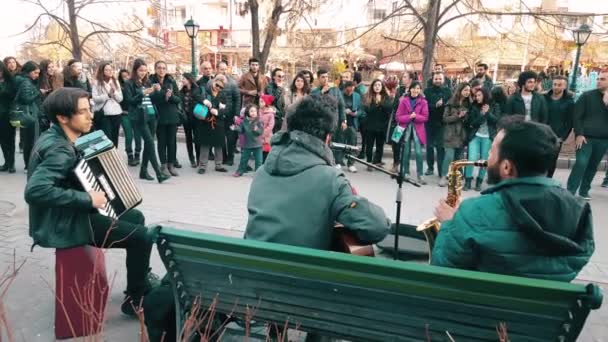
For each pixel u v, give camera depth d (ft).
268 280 6.74
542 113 22.56
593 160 22.47
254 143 25.81
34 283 12.14
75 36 53.01
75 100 9.11
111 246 9.29
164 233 6.97
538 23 42.11
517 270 6.07
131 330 10.06
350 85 28.73
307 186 7.52
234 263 6.81
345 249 7.59
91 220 9.28
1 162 28.78
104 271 9.31
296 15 43.11
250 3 43.09
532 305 5.39
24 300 11.24
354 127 28.45
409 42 44.09
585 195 23.04
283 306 6.88
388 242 9.84
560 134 23.07
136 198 10.16
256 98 29.09
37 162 8.91
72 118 9.16
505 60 67.67
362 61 55.06
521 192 6.10
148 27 61.16
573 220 6.11
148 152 24.12
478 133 23.62
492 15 42.52
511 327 5.68
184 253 7.11
